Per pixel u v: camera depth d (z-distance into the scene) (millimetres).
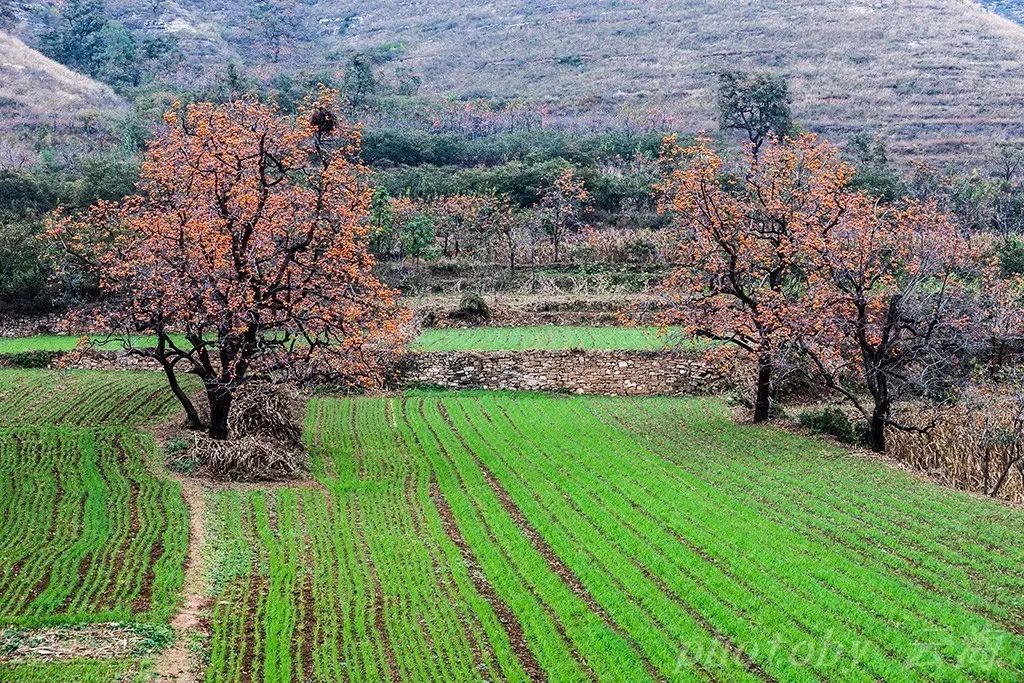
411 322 52656
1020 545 26781
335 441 39188
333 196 37031
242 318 34094
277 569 25000
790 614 22391
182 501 29891
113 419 39781
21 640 20438
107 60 144000
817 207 39719
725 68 148125
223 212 35094
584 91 142000
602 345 51281
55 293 56969
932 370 42094
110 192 71062
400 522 29219
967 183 85875
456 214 72500
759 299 40812
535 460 36188
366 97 123938
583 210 78250
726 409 45750
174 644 20812
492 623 22062
